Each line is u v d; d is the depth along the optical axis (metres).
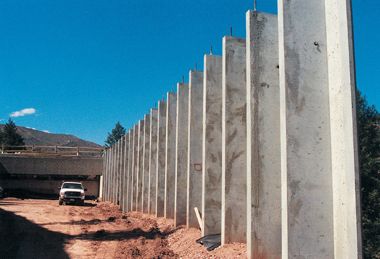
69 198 30.52
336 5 6.63
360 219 5.87
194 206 12.96
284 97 6.64
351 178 6.00
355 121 6.02
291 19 6.82
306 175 6.54
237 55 9.98
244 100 9.88
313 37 6.86
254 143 7.97
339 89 6.48
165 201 16.20
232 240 9.48
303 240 6.43
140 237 14.04
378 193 15.20
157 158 18.03
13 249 12.34
